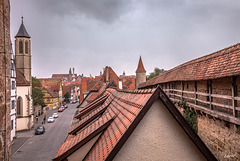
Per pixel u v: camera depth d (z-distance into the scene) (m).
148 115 4.12
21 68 38.38
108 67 37.62
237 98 7.61
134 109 4.65
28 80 38.84
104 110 8.22
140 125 4.07
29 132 32.91
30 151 22.98
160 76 24.09
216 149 9.62
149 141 4.07
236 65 7.93
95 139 5.68
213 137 9.93
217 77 8.88
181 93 14.62
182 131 4.17
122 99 6.76
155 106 4.15
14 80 28.97
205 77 10.23
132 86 49.34
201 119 11.52
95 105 10.80
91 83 43.59
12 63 28.38
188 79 12.55
